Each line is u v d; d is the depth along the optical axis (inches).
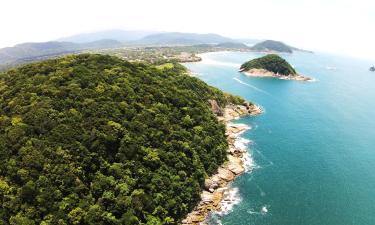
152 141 3225.9
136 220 2504.9
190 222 2837.1
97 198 2588.6
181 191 2967.5
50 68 3745.1
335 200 3324.3
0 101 3201.3
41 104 2997.0
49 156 2586.1
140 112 3489.2
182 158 3275.1
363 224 2952.8
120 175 2755.9
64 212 2370.8
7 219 2245.3
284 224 2896.2
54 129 2783.0
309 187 3550.7
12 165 2475.4
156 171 2994.6
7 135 2682.1
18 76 3631.9
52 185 2460.6
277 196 3329.2
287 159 4227.4
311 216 3036.4
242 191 3383.4
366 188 3595.0
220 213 3002.0
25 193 2332.7
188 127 3880.4
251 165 3981.3
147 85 4141.2
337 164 4183.1
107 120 3065.9
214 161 3688.5
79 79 3535.9
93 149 2792.8
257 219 2942.9
